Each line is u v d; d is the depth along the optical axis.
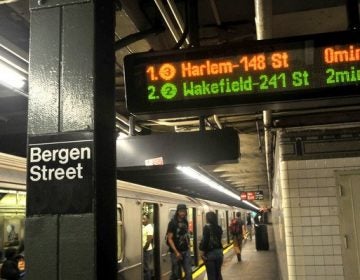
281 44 2.82
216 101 2.83
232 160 5.22
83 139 2.21
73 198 2.16
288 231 5.39
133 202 8.84
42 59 2.33
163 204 10.89
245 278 12.17
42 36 2.35
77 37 2.30
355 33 2.78
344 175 5.38
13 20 3.98
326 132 5.46
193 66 2.87
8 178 5.16
